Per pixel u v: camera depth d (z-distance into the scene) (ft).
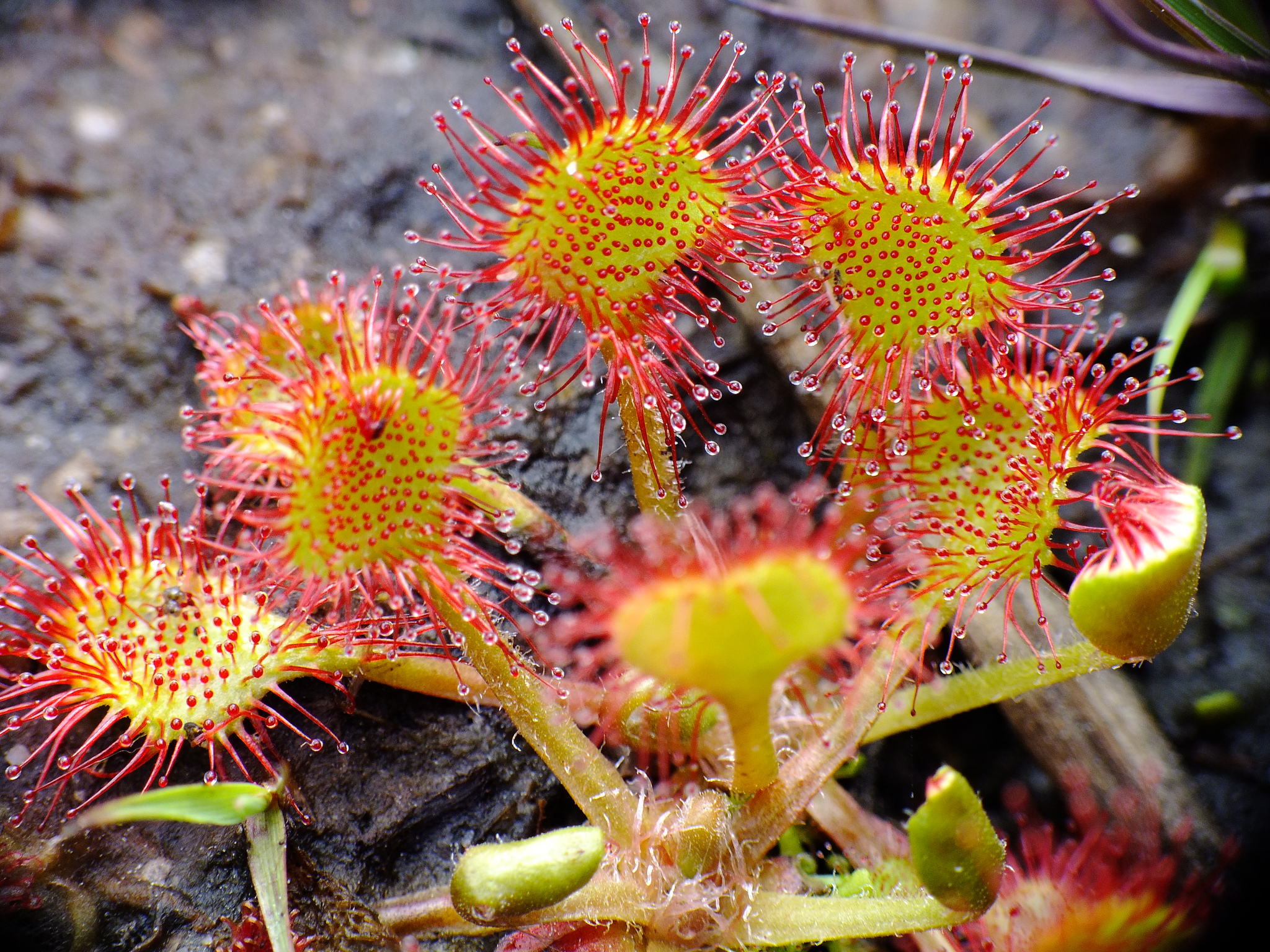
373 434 0.24
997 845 0.24
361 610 0.25
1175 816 0.28
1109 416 0.26
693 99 0.25
